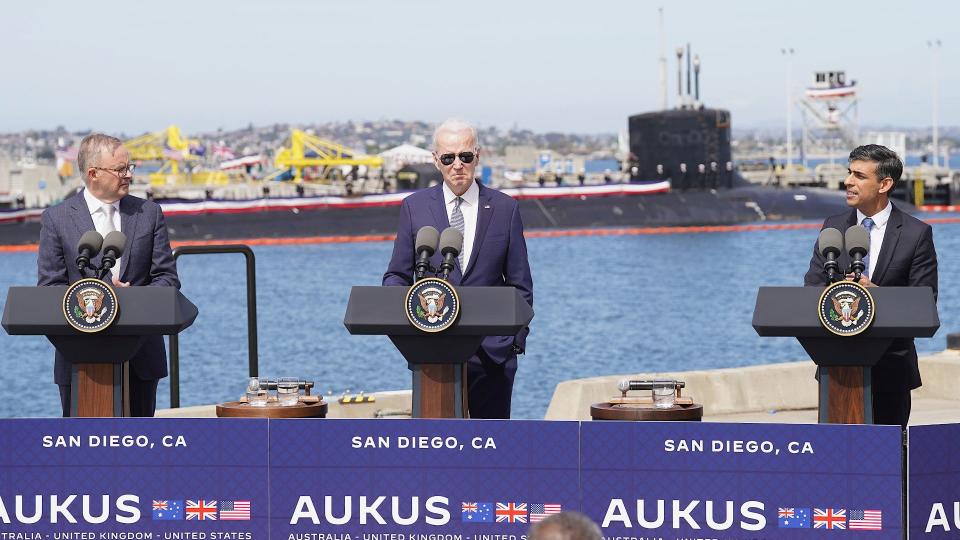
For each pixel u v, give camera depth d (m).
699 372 12.30
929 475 6.50
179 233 92.00
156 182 109.12
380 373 37.00
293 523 6.77
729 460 6.52
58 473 6.79
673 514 6.58
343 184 105.75
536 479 6.65
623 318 53.38
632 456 6.59
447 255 7.15
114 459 6.78
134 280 8.23
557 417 11.78
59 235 8.20
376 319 6.81
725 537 6.56
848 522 6.46
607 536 6.64
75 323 6.84
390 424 6.68
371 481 6.72
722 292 63.84
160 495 6.79
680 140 93.81
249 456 6.75
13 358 41.44
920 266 7.98
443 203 8.37
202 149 111.44
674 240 93.12
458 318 6.75
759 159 128.88
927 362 12.91
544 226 97.25
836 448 6.43
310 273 75.56
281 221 93.88
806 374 12.58
